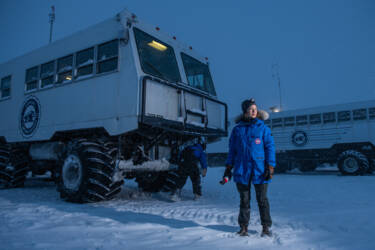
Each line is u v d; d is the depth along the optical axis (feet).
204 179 33.88
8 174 24.18
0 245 7.82
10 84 24.35
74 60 18.86
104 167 15.56
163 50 18.01
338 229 9.77
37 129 20.57
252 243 8.05
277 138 40.83
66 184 16.51
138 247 7.64
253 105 9.43
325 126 37.35
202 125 18.22
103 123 16.17
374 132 34.12
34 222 10.68
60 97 19.16
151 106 15.06
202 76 21.20
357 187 23.26
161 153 18.19
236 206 14.85
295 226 10.18
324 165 41.11
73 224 10.36
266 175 8.74
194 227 9.89
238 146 9.21
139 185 21.42
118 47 16.25
